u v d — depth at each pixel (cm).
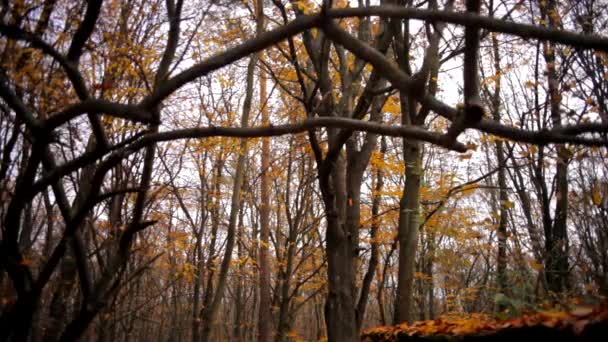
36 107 484
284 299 1466
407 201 852
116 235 707
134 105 387
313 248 1853
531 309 480
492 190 1037
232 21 859
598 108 689
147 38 587
